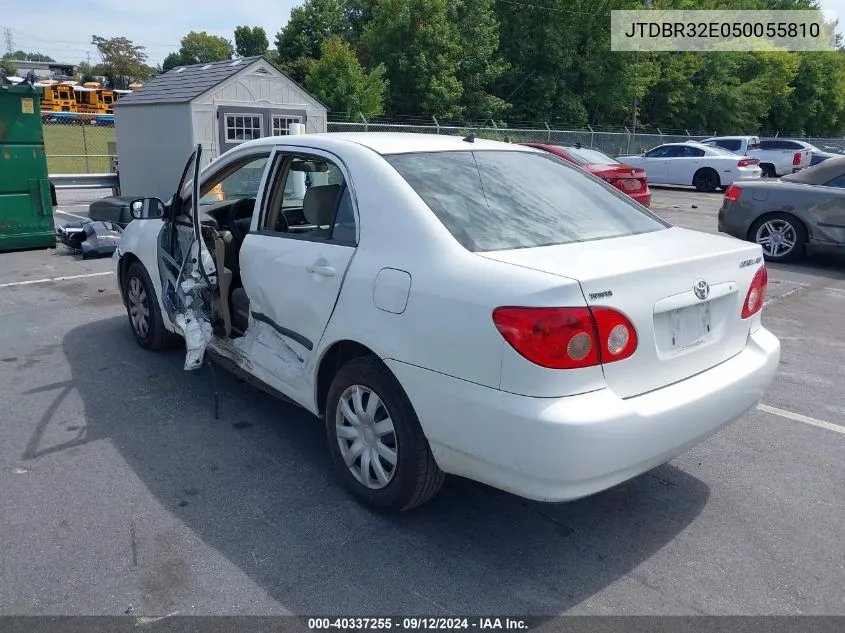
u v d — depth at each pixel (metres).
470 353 2.67
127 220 9.68
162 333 5.33
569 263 2.74
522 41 34.59
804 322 6.80
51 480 3.58
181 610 2.65
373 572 2.89
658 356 2.79
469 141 3.80
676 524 3.29
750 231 9.77
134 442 4.02
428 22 30.81
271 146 3.97
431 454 3.02
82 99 56.94
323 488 3.54
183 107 12.45
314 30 41.12
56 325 6.23
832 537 3.20
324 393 3.60
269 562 2.94
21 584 2.78
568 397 2.54
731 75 42.53
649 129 41.03
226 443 4.02
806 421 4.46
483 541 3.12
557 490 2.57
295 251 3.56
